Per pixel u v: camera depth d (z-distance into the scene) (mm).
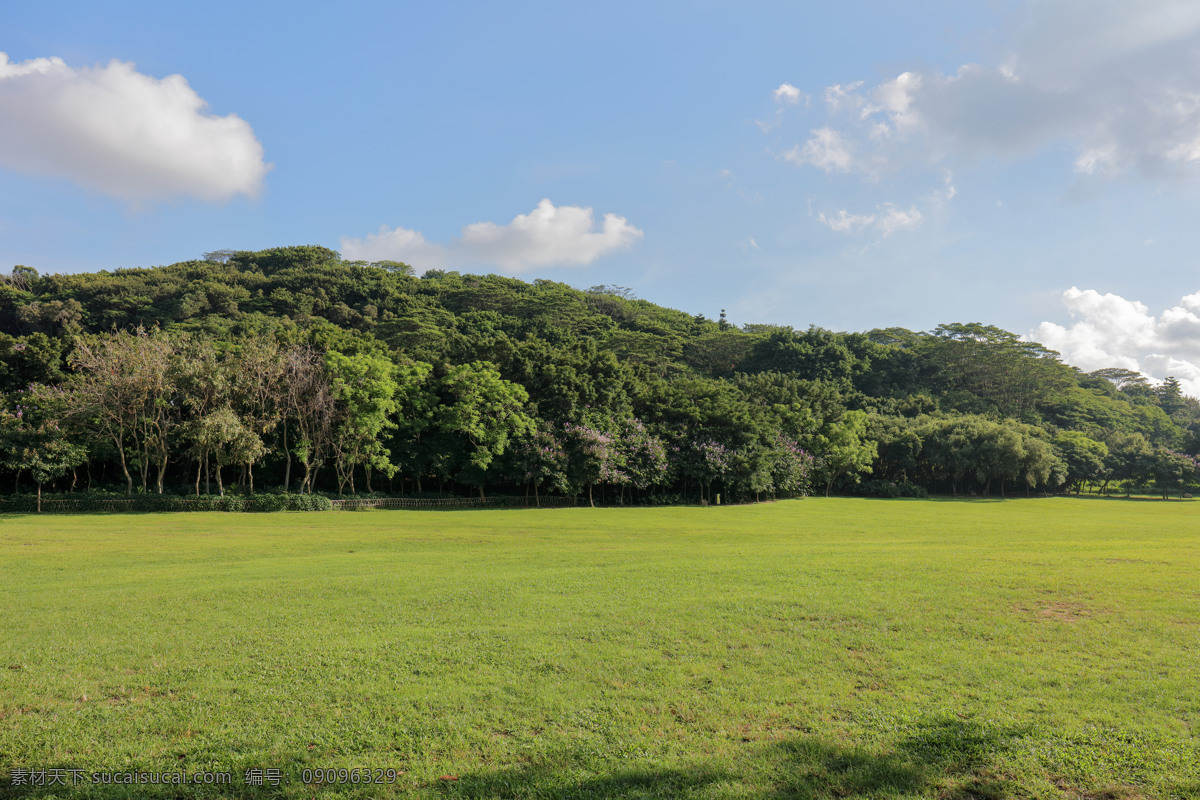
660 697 9320
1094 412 113562
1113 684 9562
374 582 18250
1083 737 7922
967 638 11883
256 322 88438
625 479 59438
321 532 34719
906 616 13336
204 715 8812
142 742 8039
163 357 47594
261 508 47031
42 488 51062
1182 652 10945
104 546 27875
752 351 119312
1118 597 14781
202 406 47875
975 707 8867
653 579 18109
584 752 7754
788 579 17578
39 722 8547
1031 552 23234
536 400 61875
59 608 15094
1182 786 6820
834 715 8703
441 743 8008
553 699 9258
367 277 130750
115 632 12859
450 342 68562
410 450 57094
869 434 87375
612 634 12367
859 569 19000
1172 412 153625
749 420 67750
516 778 7207
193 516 42250
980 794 6887
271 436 54656
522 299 120812
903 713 8688
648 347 103312
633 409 67000
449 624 13297
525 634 12414
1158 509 63500
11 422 43406
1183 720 8375
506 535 33750
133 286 102812
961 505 68000
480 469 57188
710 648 11438
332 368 51812
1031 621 12922
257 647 11719
